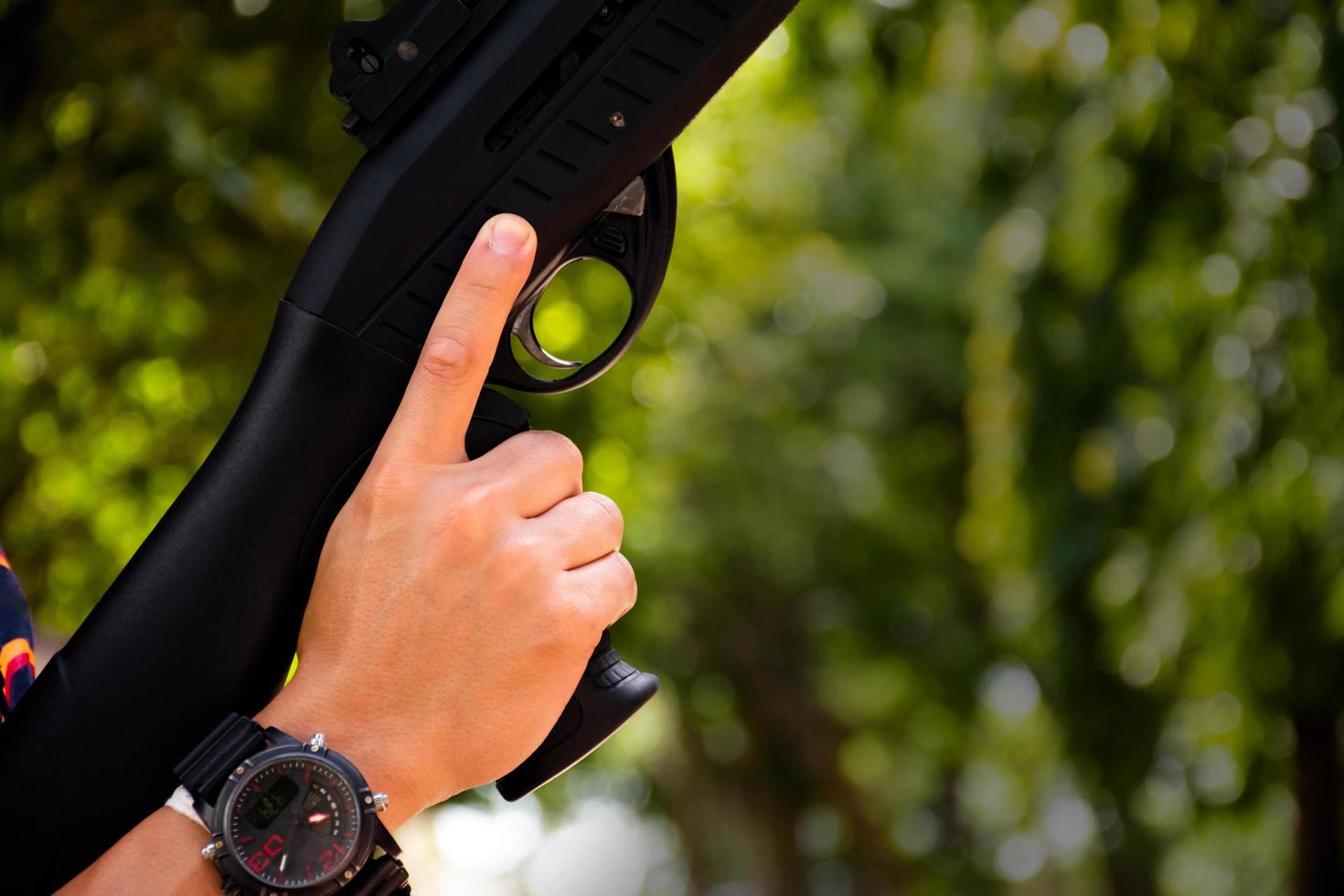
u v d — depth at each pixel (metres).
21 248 3.64
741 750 11.98
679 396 5.99
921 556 11.33
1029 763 7.50
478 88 1.14
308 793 1.00
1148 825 5.90
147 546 1.09
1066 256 4.93
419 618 1.05
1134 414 4.88
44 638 1.96
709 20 1.17
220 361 4.02
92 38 3.46
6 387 4.17
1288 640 4.40
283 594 1.10
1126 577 4.90
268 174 3.63
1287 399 4.30
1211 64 4.21
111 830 1.04
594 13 1.15
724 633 11.45
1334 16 4.02
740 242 5.99
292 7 3.73
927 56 4.52
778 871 12.30
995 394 5.36
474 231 1.14
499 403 1.16
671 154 1.21
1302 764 4.63
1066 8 4.27
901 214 10.57
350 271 1.12
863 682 12.02
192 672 1.07
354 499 1.08
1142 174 4.42
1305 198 4.16
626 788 12.37
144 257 3.66
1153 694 5.20
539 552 1.07
